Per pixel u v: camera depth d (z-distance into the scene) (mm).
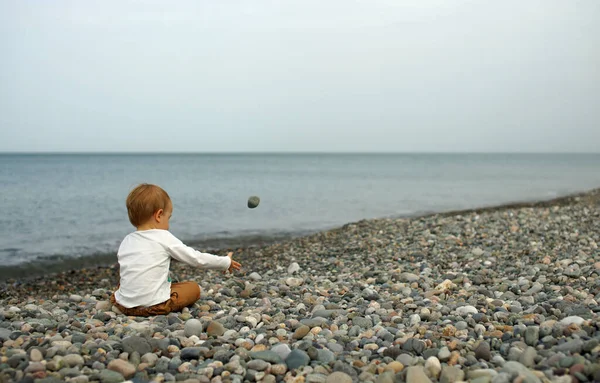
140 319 4066
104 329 3662
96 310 4484
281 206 21750
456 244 8797
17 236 13766
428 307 4453
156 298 4141
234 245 12195
